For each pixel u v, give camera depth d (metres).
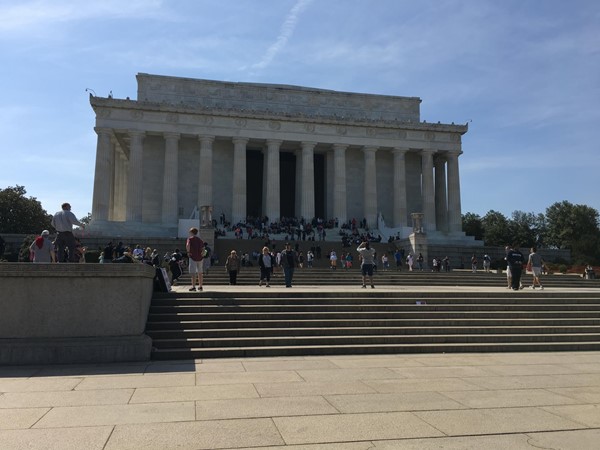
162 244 54.25
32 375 12.47
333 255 46.31
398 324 18.89
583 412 9.30
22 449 7.14
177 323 17.34
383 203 79.00
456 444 7.54
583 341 18.70
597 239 97.00
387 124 75.00
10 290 14.46
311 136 73.00
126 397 10.21
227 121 70.75
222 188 74.94
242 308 19.23
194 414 8.95
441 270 53.34
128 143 73.75
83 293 14.84
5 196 84.50
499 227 115.38
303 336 17.42
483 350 17.19
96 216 65.12
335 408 9.41
